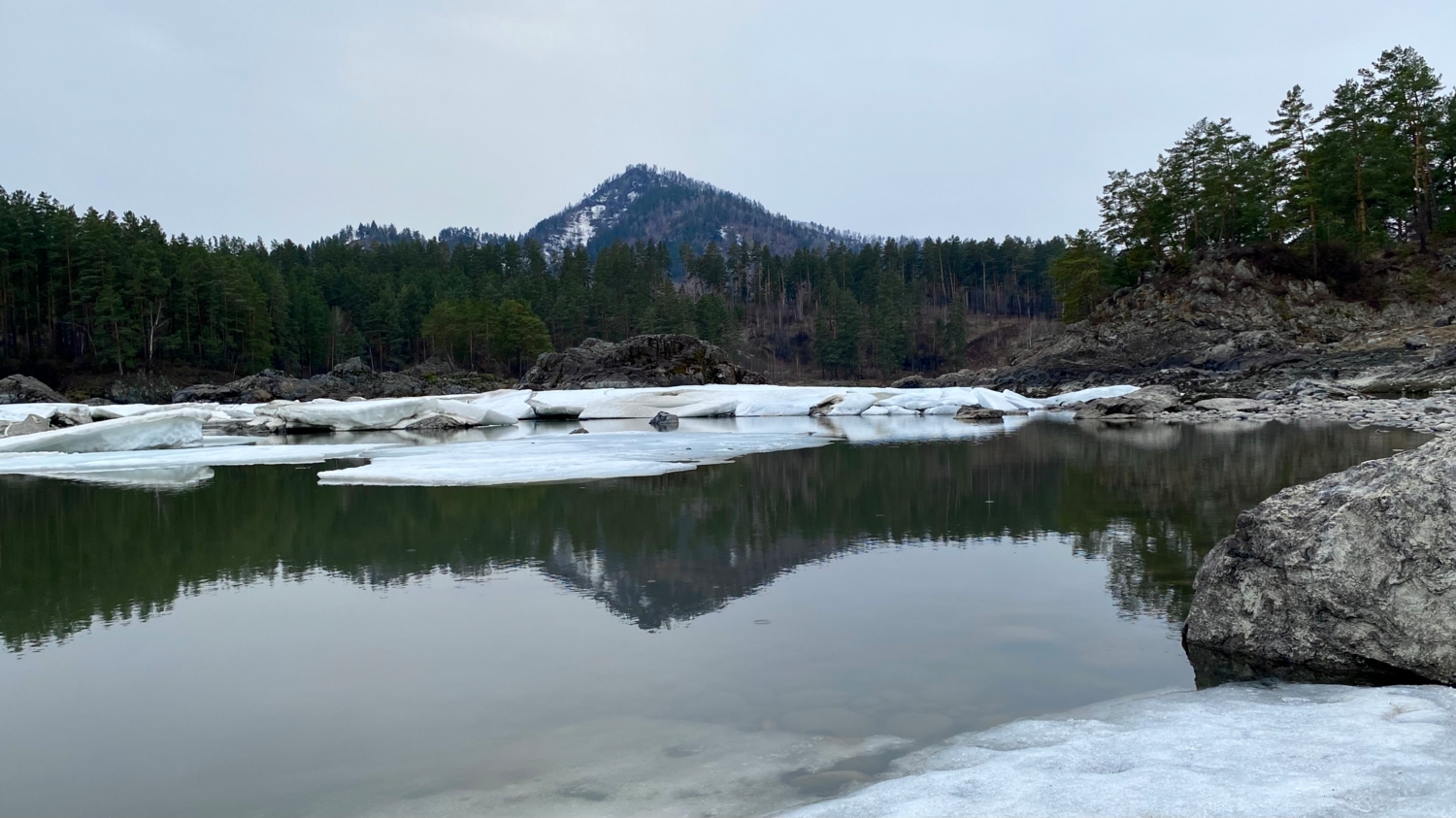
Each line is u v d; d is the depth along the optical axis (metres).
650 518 11.12
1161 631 6.06
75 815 3.65
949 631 6.15
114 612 7.07
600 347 62.31
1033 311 146.62
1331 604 5.04
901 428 29.08
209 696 5.12
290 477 16.44
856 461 17.66
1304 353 43.75
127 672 5.57
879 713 4.61
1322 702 4.45
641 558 8.84
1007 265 148.88
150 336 70.44
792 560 8.62
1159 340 52.47
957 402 40.25
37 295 68.44
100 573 8.53
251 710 4.88
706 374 57.34
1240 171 59.38
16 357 65.69
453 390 69.25
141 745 4.41
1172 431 23.94
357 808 3.65
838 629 6.24
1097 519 10.43
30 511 12.62
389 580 8.05
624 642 6.02
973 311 149.12
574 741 4.32
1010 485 13.53
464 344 97.94
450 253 148.25
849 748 4.14
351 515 11.60
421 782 3.90
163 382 67.56
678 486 14.01
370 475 15.59
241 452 22.55
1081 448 19.39
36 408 34.06
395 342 97.75
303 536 10.24
